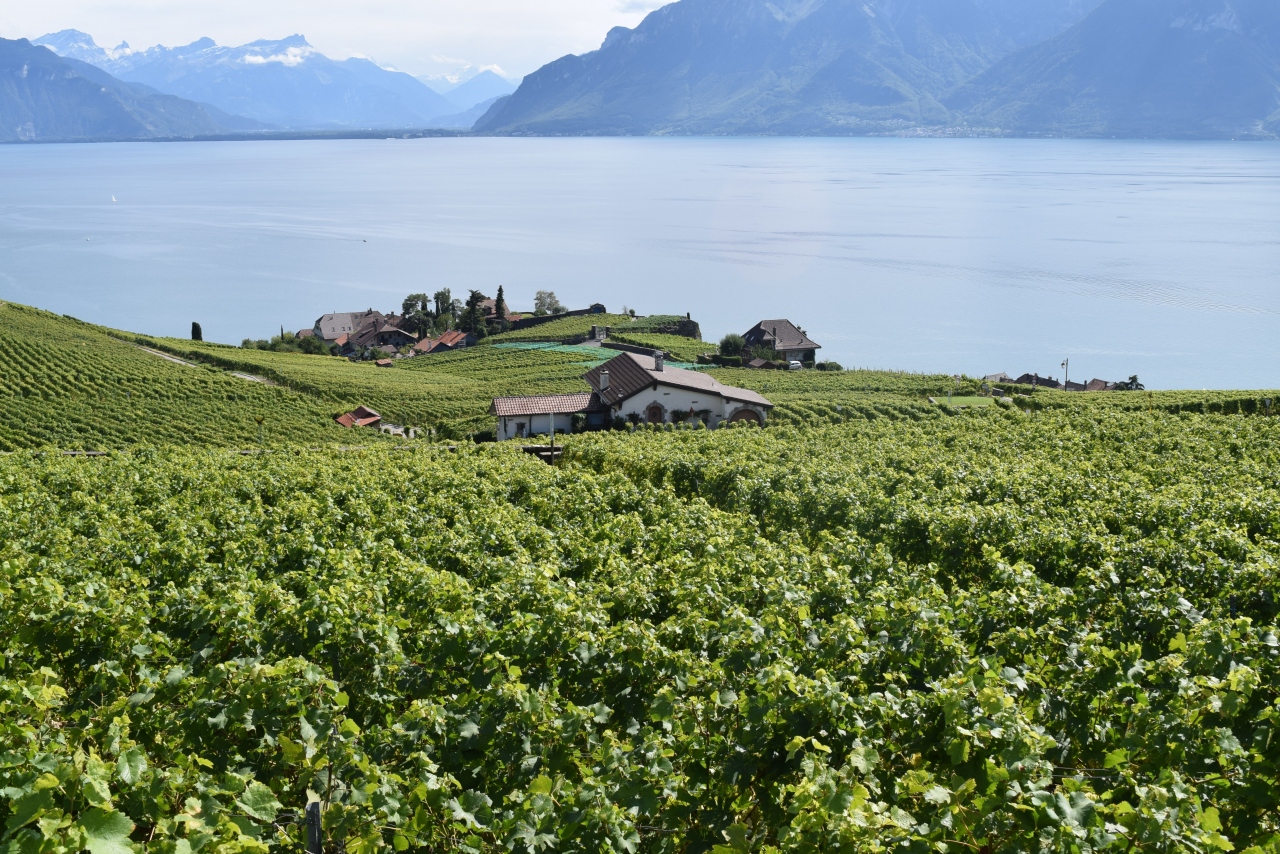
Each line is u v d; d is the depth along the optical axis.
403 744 10.68
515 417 66.62
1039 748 9.23
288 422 77.75
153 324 188.62
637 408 66.69
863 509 25.11
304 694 10.70
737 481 31.61
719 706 11.10
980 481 28.69
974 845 8.05
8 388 78.50
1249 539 21.92
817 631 14.04
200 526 23.28
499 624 15.21
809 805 8.30
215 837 7.69
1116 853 7.67
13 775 7.79
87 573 18.09
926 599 14.76
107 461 37.38
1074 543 19.70
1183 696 10.65
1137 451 37.72
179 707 11.66
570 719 10.68
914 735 10.27
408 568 17.67
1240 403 63.94
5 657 12.95
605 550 20.39
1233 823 9.40
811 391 85.69
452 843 8.92
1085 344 157.25
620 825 8.64
